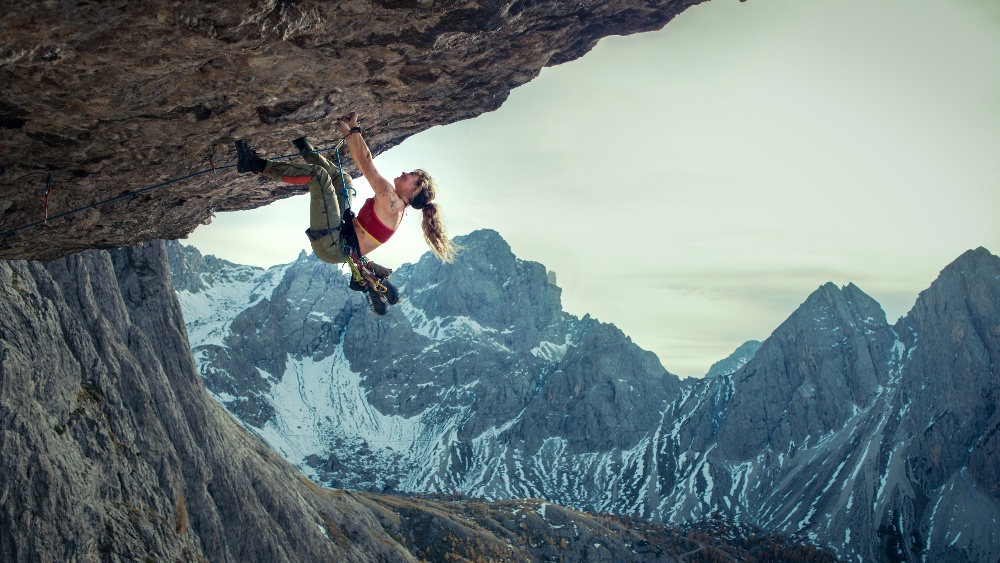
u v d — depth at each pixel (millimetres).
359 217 9406
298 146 9844
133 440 72812
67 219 12789
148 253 98312
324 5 8305
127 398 75875
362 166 9297
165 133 10375
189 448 82188
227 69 9055
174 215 14711
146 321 93938
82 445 64375
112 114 9469
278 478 115688
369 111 11844
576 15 11172
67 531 52531
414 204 9930
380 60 10125
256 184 14734
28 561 48562
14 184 10969
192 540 72188
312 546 101250
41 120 9320
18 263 67875
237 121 10547
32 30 7199
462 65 11227
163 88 9102
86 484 59656
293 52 9133
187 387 94000
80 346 72000
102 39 7707
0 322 60500
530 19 10609
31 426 55344
